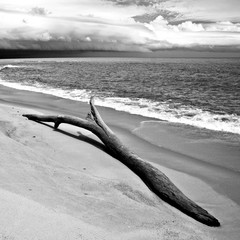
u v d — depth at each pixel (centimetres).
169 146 835
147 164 602
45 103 1633
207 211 473
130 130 1024
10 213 283
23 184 420
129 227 361
